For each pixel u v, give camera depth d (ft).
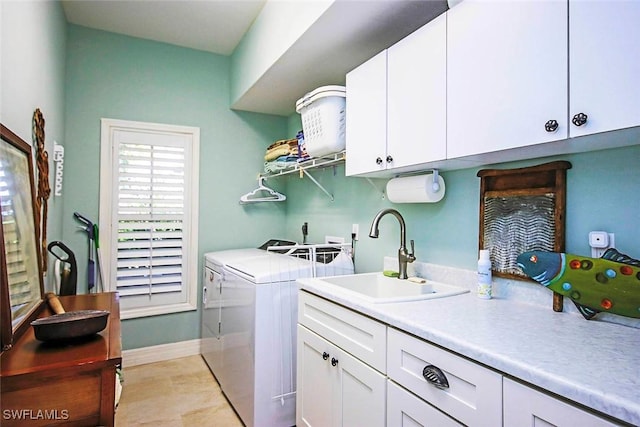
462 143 4.07
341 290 5.03
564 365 2.54
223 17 8.38
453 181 5.53
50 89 6.65
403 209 6.56
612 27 2.80
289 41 6.47
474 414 2.92
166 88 9.82
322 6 5.33
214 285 8.73
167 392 8.02
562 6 3.12
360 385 4.30
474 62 3.91
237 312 7.09
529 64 3.38
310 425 5.41
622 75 2.74
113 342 3.40
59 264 6.82
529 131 3.38
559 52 3.14
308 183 10.03
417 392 3.49
